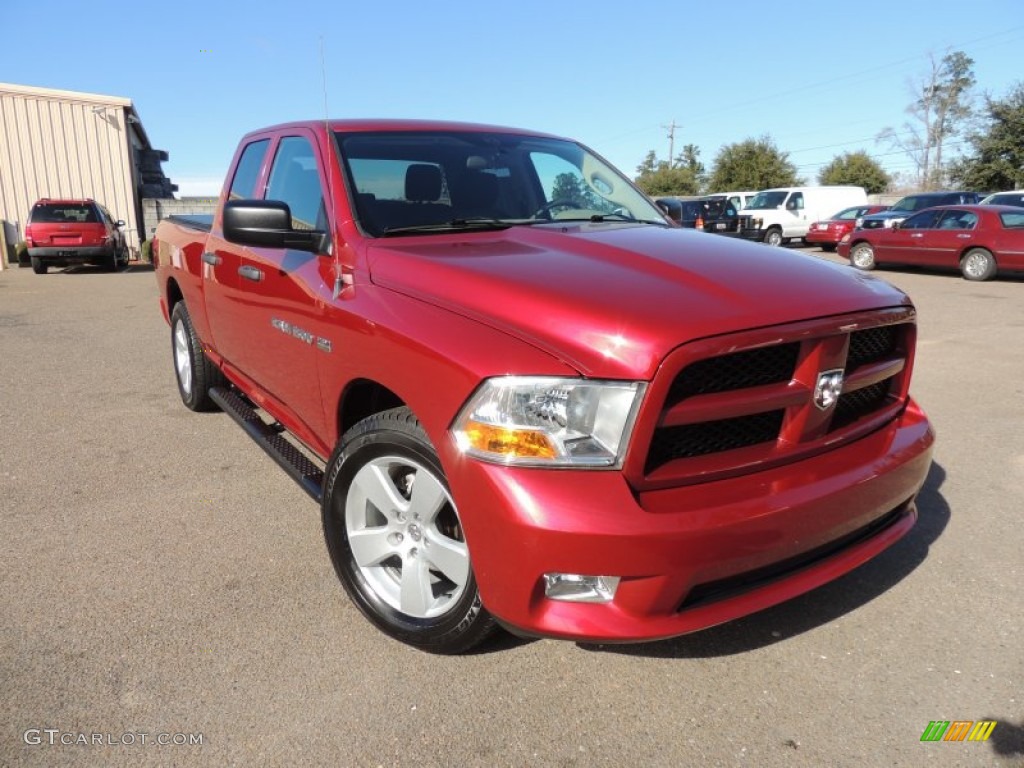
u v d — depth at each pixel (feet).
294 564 10.87
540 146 13.17
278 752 7.23
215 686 8.17
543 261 8.52
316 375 10.11
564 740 7.45
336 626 9.31
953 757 7.23
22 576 10.46
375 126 11.91
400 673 8.41
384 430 8.36
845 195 86.89
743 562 7.12
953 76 183.42
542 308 7.34
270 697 7.99
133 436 16.60
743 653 8.83
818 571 7.97
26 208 76.64
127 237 81.05
